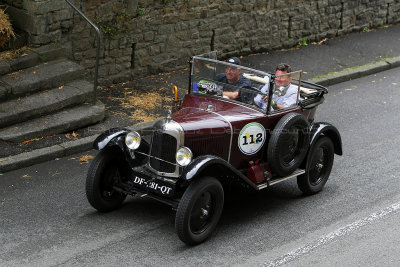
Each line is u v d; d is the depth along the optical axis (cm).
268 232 706
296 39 1424
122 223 710
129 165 725
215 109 736
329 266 642
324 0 1438
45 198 761
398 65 1384
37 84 979
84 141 905
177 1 1187
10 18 1057
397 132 1029
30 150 866
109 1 1095
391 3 1602
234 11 1288
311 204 782
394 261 655
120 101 1070
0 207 732
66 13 1050
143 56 1182
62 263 625
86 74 1117
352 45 1459
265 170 730
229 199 789
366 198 802
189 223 643
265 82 717
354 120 1076
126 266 623
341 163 905
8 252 640
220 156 702
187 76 1221
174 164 663
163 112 1041
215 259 643
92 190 700
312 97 803
